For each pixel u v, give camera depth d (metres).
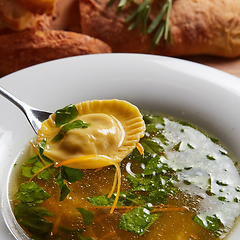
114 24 0.66
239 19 0.67
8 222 0.50
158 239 0.50
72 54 0.64
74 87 0.59
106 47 0.65
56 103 0.58
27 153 0.55
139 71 0.60
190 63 0.60
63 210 0.51
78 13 0.70
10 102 0.56
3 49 0.63
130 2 0.66
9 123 0.55
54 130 0.51
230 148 0.55
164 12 0.65
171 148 0.55
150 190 0.52
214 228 0.50
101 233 0.50
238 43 0.67
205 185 0.53
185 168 0.54
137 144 0.51
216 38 0.67
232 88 0.58
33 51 0.63
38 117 0.54
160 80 0.59
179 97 0.58
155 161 0.54
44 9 0.63
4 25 0.64
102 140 0.50
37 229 0.50
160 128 0.57
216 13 0.66
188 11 0.66
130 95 0.59
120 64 0.60
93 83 0.59
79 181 0.53
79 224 0.51
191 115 0.58
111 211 0.49
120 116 0.52
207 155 0.55
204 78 0.59
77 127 0.50
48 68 0.59
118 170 0.49
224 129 0.56
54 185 0.53
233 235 0.50
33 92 0.58
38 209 0.51
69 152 0.50
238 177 0.53
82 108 0.52
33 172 0.53
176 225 0.50
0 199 0.52
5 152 0.54
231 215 0.51
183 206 0.51
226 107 0.57
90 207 0.52
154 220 0.50
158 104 0.58
